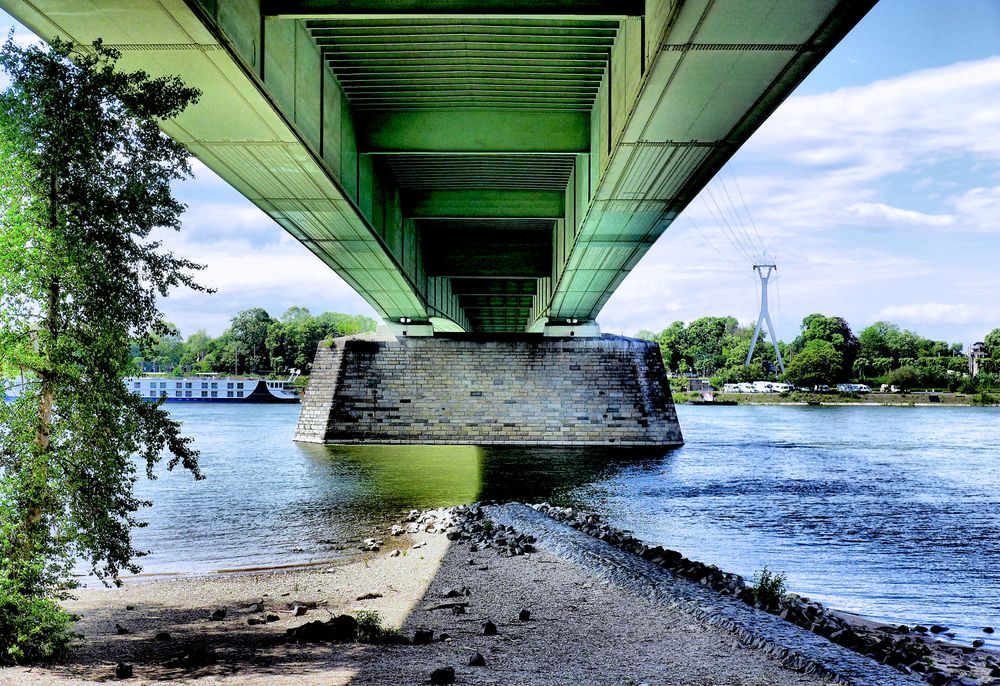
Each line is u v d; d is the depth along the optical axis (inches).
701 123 713.0
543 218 1526.8
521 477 1726.1
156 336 464.4
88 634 488.4
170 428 454.6
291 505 1325.0
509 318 3479.3
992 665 513.3
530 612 530.0
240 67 595.5
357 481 1638.8
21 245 390.9
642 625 486.6
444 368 2544.3
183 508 1293.1
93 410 410.9
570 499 1433.3
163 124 719.1
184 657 399.9
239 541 1007.6
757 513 1302.9
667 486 1630.2
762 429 3627.0
